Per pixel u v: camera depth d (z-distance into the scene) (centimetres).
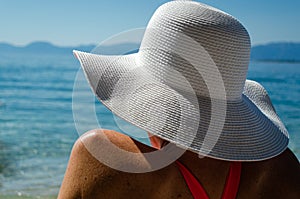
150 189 147
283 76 4703
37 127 2222
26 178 1076
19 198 894
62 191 150
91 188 146
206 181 150
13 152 1493
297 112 2389
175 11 152
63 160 1341
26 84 4534
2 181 1038
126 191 146
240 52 152
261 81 4231
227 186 151
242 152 150
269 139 158
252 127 156
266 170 160
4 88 4216
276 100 2972
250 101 179
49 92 3931
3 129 2150
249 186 155
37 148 1588
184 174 147
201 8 152
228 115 153
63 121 2453
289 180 162
